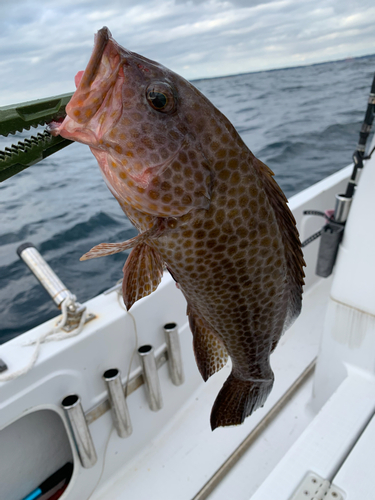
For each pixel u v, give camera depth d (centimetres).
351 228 180
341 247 189
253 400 125
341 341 192
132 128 73
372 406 169
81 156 1000
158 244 86
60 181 770
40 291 420
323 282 342
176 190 78
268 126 1087
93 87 68
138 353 194
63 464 191
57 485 184
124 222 552
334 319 193
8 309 393
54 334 173
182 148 77
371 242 171
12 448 172
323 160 793
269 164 784
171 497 191
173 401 227
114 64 71
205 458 208
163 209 80
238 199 84
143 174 77
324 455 150
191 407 235
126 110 72
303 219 298
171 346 208
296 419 225
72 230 534
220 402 120
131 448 207
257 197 86
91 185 734
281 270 97
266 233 90
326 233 228
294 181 692
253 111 1338
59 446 188
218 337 110
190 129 77
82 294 407
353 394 175
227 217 84
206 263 88
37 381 161
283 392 243
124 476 201
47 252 484
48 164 926
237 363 117
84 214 583
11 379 153
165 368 218
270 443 212
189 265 88
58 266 455
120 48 73
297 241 100
